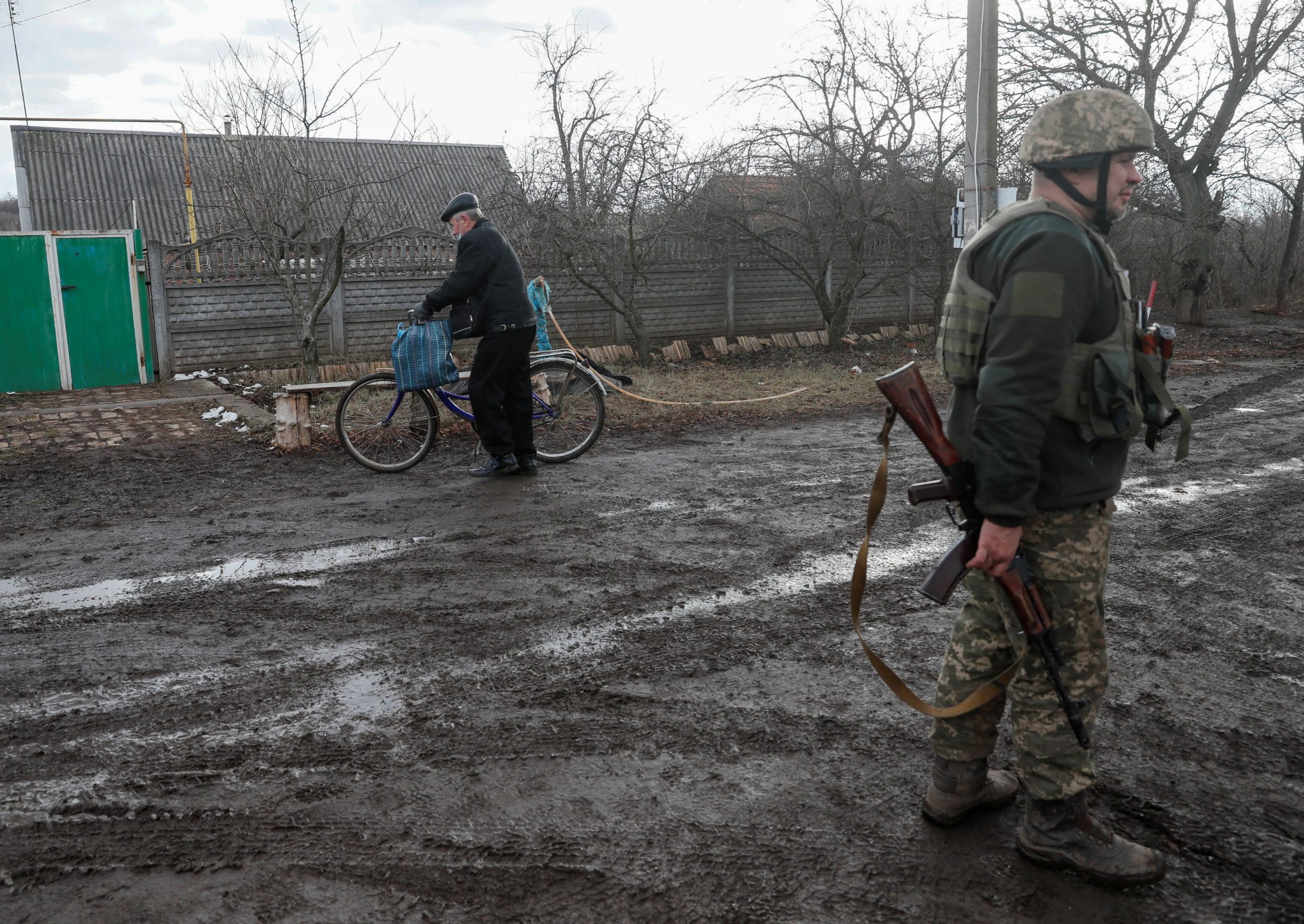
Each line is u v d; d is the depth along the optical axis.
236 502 6.23
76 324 11.53
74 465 7.41
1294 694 3.26
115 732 3.10
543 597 4.34
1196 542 5.03
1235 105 19.88
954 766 2.44
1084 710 2.23
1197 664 3.51
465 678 3.48
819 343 16.67
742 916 2.17
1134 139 1.98
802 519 5.64
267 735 3.06
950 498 2.16
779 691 3.34
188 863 2.39
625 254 14.68
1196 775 2.75
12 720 3.19
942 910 2.18
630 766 2.84
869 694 3.31
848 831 2.49
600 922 2.16
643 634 3.88
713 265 15.86
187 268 12.16
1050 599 2.16
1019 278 1.97
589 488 6.50
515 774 2.80
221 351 12.43
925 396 2.17
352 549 5.13
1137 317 2.16
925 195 15.85
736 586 4.46
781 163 14.80
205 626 4.04
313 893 2.27
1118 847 2.26
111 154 29.44
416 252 13.52
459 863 2.38
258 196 10.99
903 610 4.12
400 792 2.71
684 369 13.72
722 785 2.73
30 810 2.63
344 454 7.69
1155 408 2.10
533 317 6.73
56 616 4.18
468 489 6.51
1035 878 2.28
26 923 2.18
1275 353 14.90
